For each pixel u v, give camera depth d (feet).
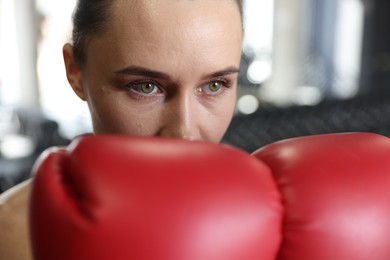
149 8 1.70
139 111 1.83
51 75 14.24
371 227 1.30
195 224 1.19
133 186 1.20
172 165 1.24
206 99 1.88
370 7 18.60
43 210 1.23
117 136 1.33
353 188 1.33
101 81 1.86
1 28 14.37
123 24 1.73
